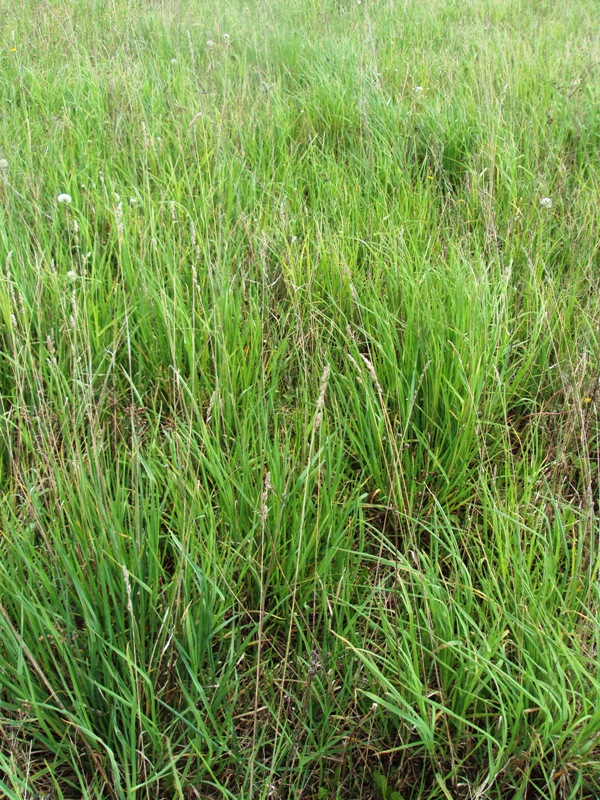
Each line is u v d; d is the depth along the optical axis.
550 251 3.33
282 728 1.67
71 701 1.65
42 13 6.06
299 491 2.00
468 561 2.07
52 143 3.86
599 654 1.64
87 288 2.81
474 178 3.69
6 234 2.97
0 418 2.21
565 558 2.00
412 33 6.55
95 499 1.79
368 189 3.71
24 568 1.80
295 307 2.63
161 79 4.93
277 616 1.91
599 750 1.62
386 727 1.67
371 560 2.11
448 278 2.83
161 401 2.51
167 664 1.64
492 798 1.62
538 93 4.97
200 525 1.89
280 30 6.30
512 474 2.33
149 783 1.56
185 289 2.87
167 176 3.70
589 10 7.87
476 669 1.58
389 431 2.09
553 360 2.82
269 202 3.51
